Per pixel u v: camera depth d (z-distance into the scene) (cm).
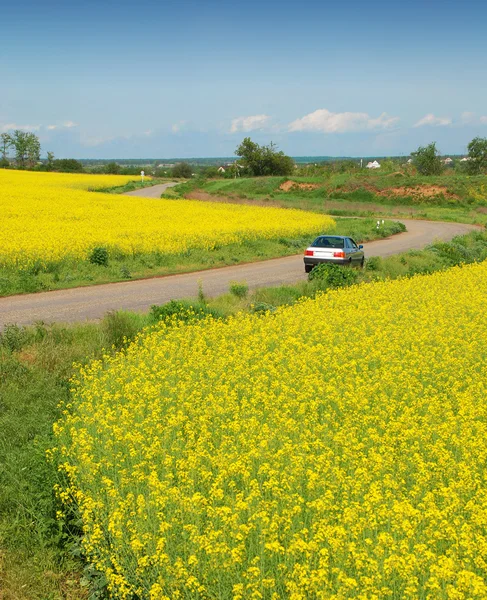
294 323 1465
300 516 610
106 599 588
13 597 586
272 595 488
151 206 5369
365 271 2617
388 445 759
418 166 12406
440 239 4362
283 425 802
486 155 13338
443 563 485
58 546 669
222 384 1021
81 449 732
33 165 18000
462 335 1387
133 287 2141
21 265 2247
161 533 578
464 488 644
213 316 1608
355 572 527
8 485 755
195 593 523
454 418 845
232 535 548
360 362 1138
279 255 3231
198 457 704
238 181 10475
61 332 1360
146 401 921
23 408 1001
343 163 14112
